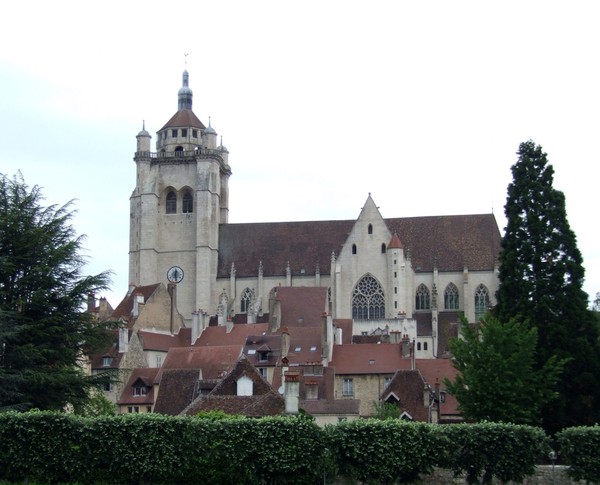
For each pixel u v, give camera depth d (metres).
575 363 101.31
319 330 145.25
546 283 105.12
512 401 92.88
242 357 106.56
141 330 171.12
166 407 116.81
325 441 76.81
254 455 75.62
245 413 93.62
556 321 103.56
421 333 192.50
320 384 125.31
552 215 107.88
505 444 78.44
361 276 199.75
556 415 99.38
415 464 76.62
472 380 94.00
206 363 141.62
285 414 90.00
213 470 75.75
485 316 101.69
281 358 133.62
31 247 89.88
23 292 88.88
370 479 76.62
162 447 74.50
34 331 86.19
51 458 74.62
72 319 89.50
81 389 88.75
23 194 92.88
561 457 93.12
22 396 83.38
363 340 166.12
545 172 109.88
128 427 74.94
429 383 130.62
